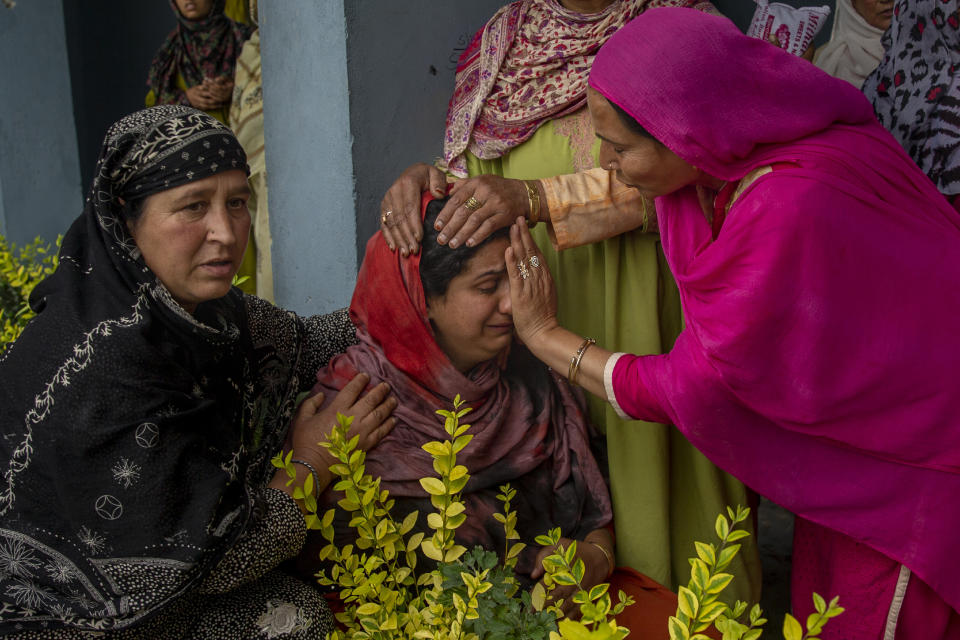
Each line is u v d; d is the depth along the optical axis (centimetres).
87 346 121
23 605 124
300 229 219
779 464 136
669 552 173
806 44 221
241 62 314
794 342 122
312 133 205
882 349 123
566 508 166
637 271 174
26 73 371
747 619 178
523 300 150
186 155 121
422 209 158
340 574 133
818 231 118
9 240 370
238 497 130
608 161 140
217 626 137
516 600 120
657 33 124
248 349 154
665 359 137
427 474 152
